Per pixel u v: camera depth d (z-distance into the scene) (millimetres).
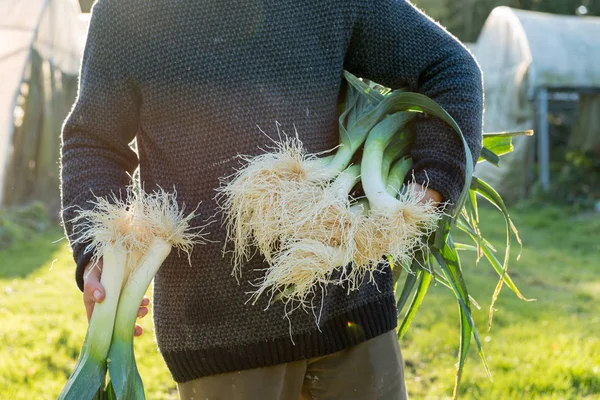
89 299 1691
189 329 1838
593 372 3828
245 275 1780
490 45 14453
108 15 1829
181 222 1726
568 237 10031
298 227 1602
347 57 1968
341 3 1876
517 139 13609
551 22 14148
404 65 1919
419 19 1962
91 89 1845
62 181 1849
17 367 3904
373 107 1887
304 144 1820
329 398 1949
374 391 1941
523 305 5711
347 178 1736
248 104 1784
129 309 1656
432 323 5000
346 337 1891
